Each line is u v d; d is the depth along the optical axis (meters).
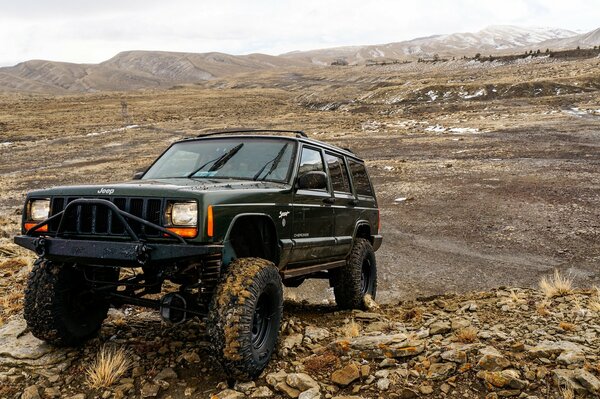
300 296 8.16
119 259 3.74
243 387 3.86
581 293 6.27
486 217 14.66
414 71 192.25
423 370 4.03
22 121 69.19
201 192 3.78
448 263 10.43
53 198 4.22
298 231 4.93
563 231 12.48
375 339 4.55
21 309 5.93
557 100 62.94
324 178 4.74
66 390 3.99
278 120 64.81
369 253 6.73
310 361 4.23
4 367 4.33
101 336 4.95
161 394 3.87
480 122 48.12
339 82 190.50
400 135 43.00
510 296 6.41
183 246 3.66
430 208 16.56
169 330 5.13
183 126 61.41
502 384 3.68
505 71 124.00
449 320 5.46
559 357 3.96
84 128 62.09
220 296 3.80
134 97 114.94
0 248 9.98
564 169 22.19
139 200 3.91
